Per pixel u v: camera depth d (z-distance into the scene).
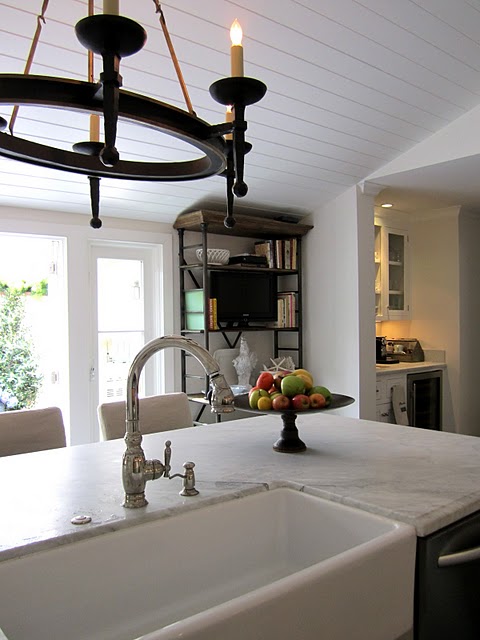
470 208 4.98
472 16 2.51
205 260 3.68
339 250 4.09
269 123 2.99
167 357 3.89
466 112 3.33
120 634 1.13
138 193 3.37
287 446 1.81
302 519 1.42
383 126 3.27
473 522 1.31
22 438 1.99
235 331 4.08
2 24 2.01
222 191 3.57
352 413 3.99
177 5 2.12
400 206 4.87
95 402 3.67
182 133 1.09
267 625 0.80
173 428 2.43
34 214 3.27
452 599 1.25
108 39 0.86
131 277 3.85
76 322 3.46
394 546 1.06
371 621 1.00
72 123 2.58
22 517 1.21
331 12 2.32
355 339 3.98
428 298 5.23
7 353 3.36
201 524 1.30
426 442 1.95
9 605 1.02
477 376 5.29
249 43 2.40
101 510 1.26
